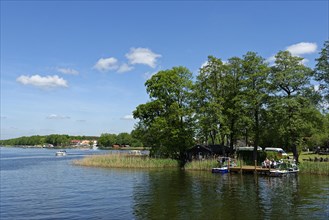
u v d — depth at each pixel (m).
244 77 65.25
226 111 66.69
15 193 38.34
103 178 51.69
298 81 59.38
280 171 51.84
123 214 27.09
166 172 60.44
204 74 70.50
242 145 103.12
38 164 86.06
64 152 145.50
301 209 28.16
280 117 58.56
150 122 79.69
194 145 76.00
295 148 60.38
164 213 27.17
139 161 72.81
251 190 38.16
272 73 62.09
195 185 42.56
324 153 93.94
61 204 31.61
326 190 37.78
